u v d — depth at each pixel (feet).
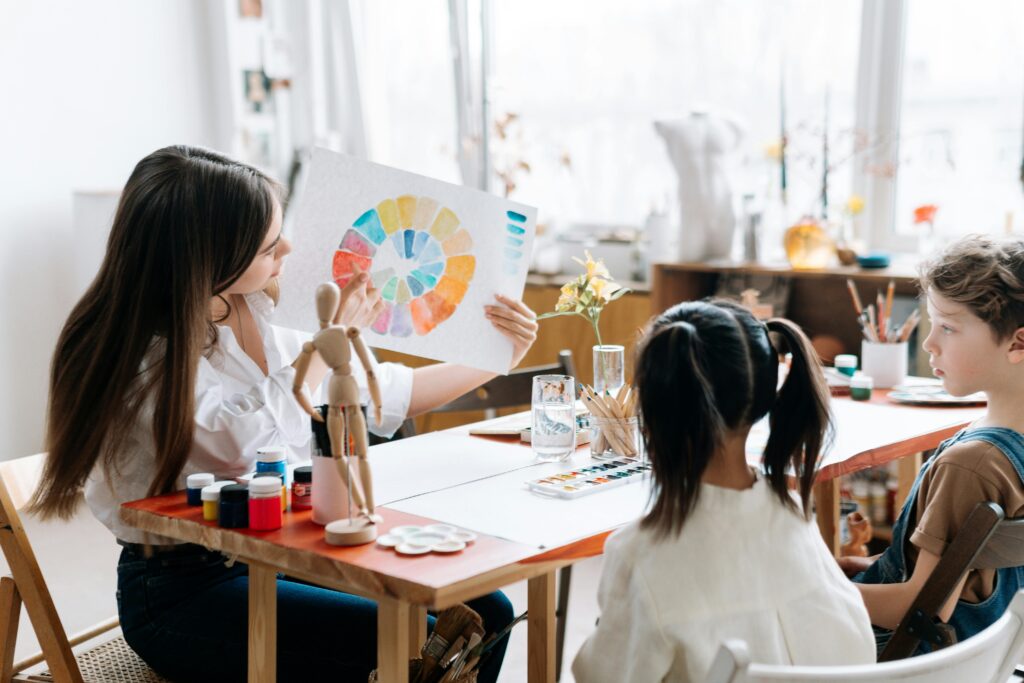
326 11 14.40
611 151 12.30
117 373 4.87
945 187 10.27
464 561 3.70
